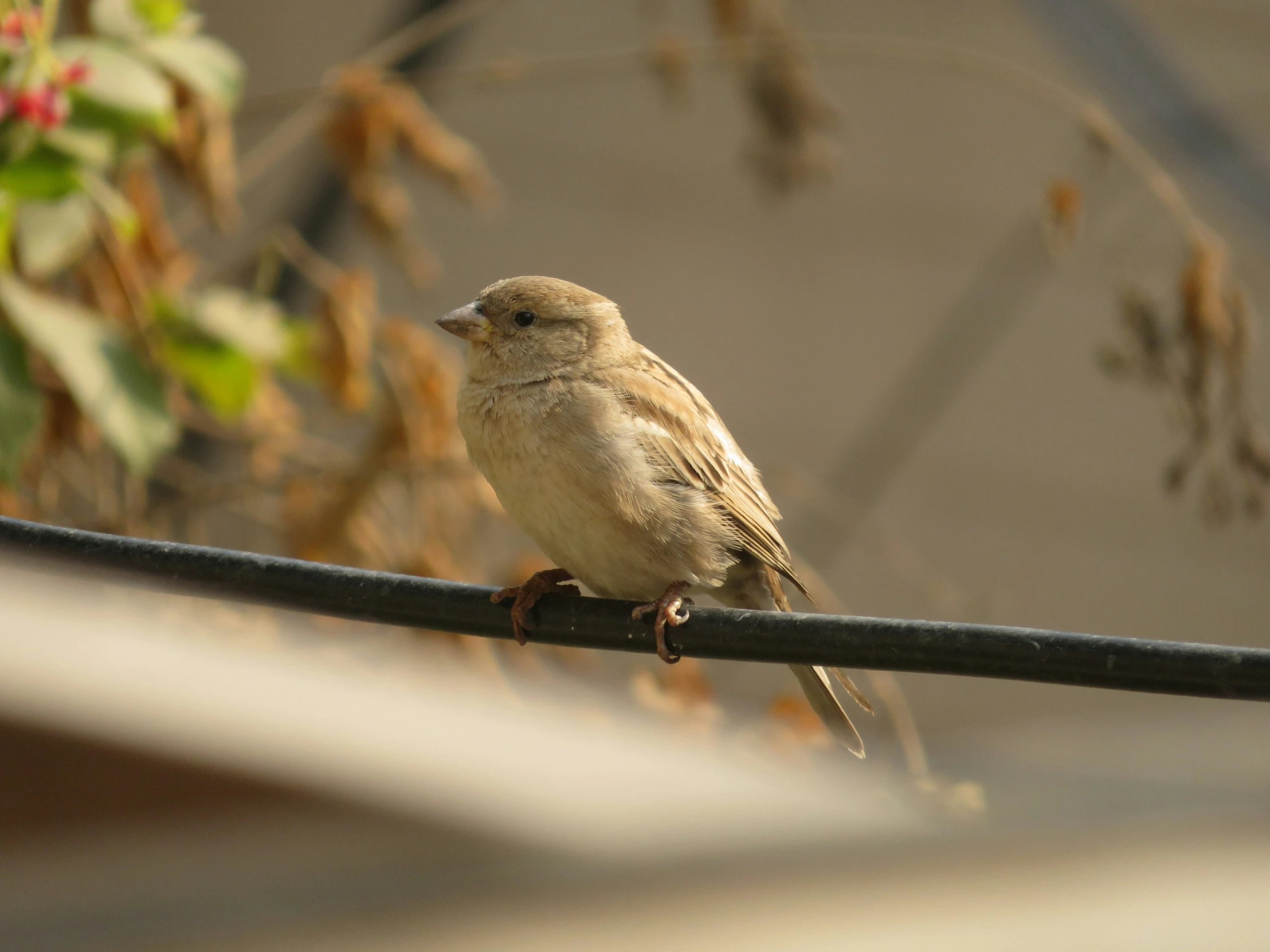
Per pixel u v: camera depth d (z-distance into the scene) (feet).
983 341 64.39
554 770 34.42
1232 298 29.78
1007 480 65.26
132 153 26.89
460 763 32.12
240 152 53.26
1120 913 53.16
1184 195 58.59
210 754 28.04
